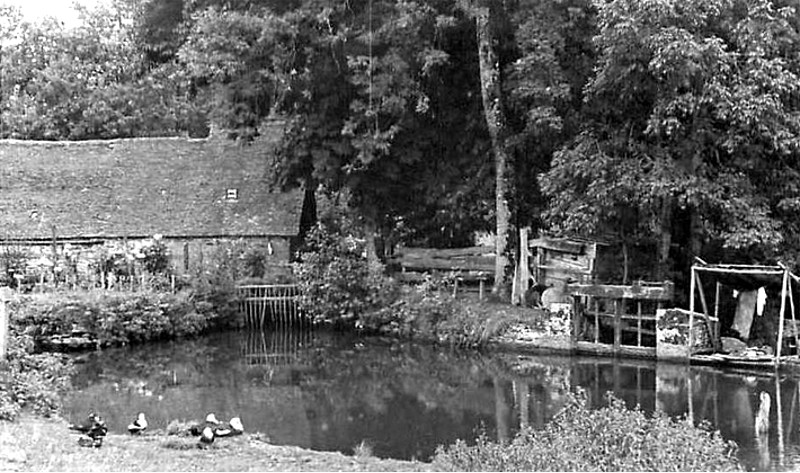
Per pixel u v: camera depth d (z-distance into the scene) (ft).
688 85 82.64
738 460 47.93
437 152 112.27
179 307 104.99
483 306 98.37
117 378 79.25
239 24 101.71
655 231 92.99
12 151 134.51
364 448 51.52
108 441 48.60
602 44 87.56
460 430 57.88
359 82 100.99
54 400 61.72
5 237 120.57
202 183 131.13
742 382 72.74
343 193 124.77
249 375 80.79
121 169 133.08
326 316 107.76
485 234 130.72
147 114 164.66
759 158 86.74
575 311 88.63
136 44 165.27
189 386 75.00
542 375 77.97
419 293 103.09
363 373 81.10
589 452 37.91
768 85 81.56
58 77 164.14
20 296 98.58
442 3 103.19
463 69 109.29
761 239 81.25
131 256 116.98
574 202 88.84
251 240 124.47
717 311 86.38
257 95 104.53
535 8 97.19
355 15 105.09
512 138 100.99
